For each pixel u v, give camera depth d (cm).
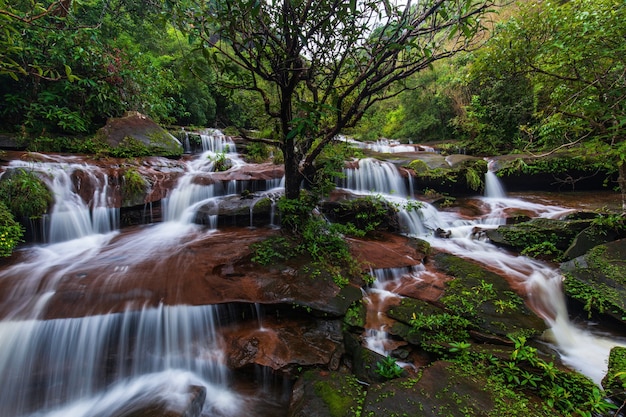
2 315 330
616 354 316
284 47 347
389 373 304
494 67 476
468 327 368
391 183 869
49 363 319
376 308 410
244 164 913
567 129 511
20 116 744
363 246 545
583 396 271
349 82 461
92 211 572
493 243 617
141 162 743
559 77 430
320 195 652
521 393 272
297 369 311
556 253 547
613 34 360
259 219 610
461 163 920
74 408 309
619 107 409
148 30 1193
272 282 408
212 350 344
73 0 446
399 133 1847
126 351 340
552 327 386
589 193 898
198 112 1406
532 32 425
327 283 417
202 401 306
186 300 365
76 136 775
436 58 355
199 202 657
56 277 399
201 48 298
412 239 605
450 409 251
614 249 459
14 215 501
